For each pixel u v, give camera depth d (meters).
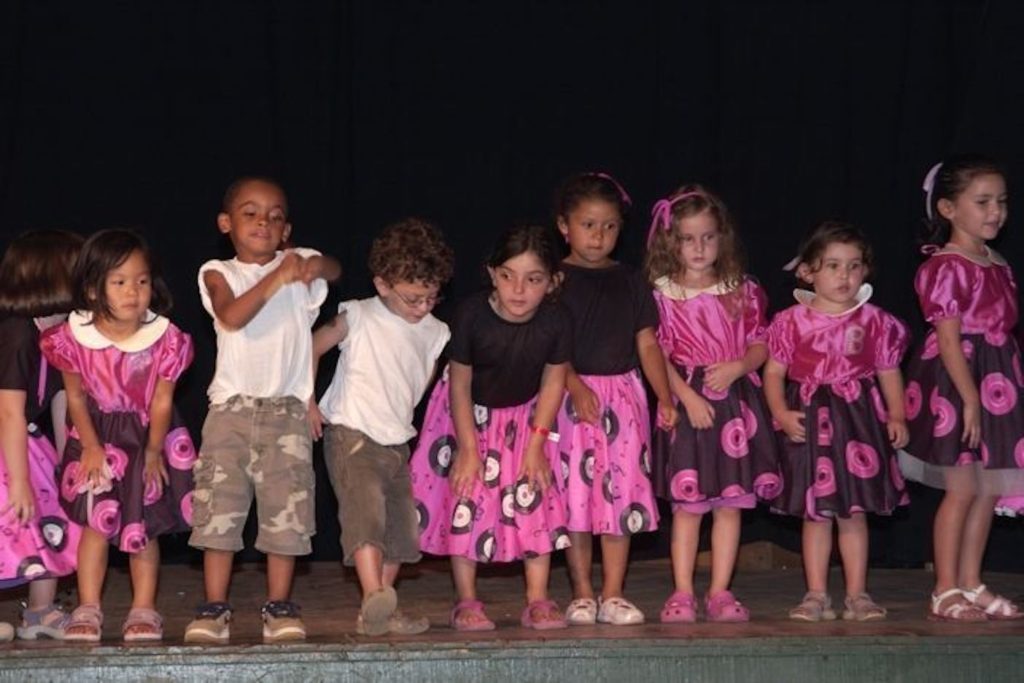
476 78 7.04
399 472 5.16
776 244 7.07
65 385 4.94
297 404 5.05
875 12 7.07
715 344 5.44
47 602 5.18
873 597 6.03
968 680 4.73
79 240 5.18
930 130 7.07
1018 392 5.43
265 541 4.93
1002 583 6.53
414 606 5.87
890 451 5.47
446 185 7.04
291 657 4.55
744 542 7.14
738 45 7.08
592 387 5.39
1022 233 6.82
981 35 6.91
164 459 5.04
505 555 5.21
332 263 5.05
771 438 5.47
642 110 7.08
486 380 5.27
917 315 7.04
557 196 5.53
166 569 6.81
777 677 4.68
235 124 6.96
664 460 5.44
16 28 6.92
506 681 4.61
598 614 5.39
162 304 5.08
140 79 6.95
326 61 7.00
